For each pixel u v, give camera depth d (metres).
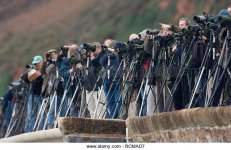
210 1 71.75
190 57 56.50
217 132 53.75
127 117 60.62
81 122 60.56
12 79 104.25
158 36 58.44
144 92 59.06
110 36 95.44
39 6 103.38
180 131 56.03
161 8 86.62
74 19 99.62
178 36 57.47
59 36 98.50
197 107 55.28
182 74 56.59
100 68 63.19
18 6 104.81
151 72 58.75
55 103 66.12
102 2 97.81
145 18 90.06
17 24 105.06
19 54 104.62
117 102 61.53
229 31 54.09
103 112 62.84
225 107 52.88
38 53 102.50
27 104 70.44
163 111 57.94
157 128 57.53
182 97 57.50
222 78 54.28
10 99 77.81
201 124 54.59
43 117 67.50
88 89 63.69
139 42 60.16
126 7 94.56
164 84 57.53
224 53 54.00
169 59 58.16
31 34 103.19
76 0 100.81
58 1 102.25
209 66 55.44
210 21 55.75
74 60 64.50
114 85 62.03
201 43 56.34
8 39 104.75
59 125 60.84
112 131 60.66
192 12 82.00
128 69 60.72
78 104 64.44
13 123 73.88
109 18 96.56
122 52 60.91
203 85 55.84
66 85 64.94
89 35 96.94
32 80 68.75
